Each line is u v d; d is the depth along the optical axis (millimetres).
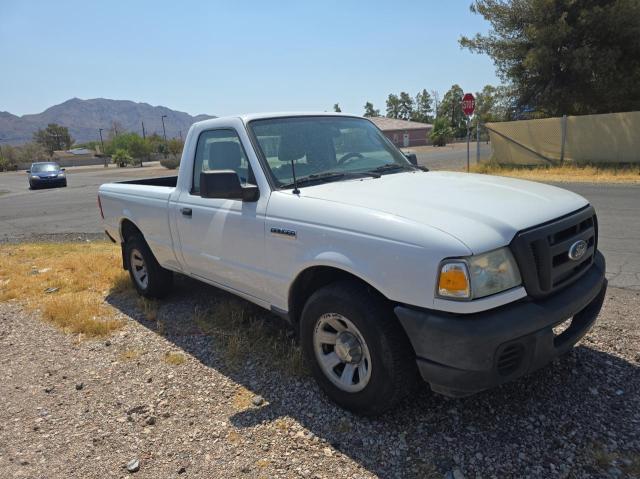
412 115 120188
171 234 4711
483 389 2654
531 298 2773
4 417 3496
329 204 3189
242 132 3896
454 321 2588
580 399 3246
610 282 5418
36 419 3443
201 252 4316
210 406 3457
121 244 5906
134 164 67750
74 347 4578
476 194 3199
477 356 2559
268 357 4047
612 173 15070
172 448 3035
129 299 5793
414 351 2828
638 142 16375
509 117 23891
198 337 4574
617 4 19531
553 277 2830
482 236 2641
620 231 7789
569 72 21344
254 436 3092
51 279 6789
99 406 3559
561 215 3010
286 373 3793
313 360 3393
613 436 2879
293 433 3094
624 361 3676
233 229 3838
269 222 3494
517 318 2625
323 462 2822
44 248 9125
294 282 3422
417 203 3021
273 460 2863
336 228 3061
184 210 4430
